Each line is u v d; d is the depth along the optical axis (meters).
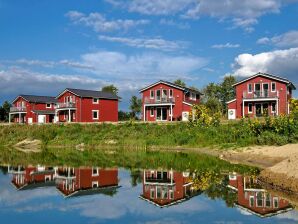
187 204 16.14
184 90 62.41
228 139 40.16
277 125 36.69
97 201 17.08
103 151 43.41
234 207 15.32
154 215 14.41
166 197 17.72
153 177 23.84
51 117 81.94
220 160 31.45
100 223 13.39
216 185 20.30
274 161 27.08
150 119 64.00
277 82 55.25
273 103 56.00
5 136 59.41
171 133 48.00
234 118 57.16
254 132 38.94
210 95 91.88
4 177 24.53
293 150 27.81
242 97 57.09
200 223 13.20
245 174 23.73
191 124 48.69
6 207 16.02
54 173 26.20
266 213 14.25
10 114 83.75
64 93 72.19
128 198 17.66
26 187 20.80
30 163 32.69
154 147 45.00
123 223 13.37
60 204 16.53
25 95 82.88
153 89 63.50
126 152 41.59
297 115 37.41
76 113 69.75
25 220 13.88
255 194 17.61
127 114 91.50
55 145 52.44
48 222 13.60
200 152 38.47
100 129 55.25
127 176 24.41
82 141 51.84
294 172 18.28
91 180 22.98
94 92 74.25
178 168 27.73
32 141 55.16
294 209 14.77
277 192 17.92
